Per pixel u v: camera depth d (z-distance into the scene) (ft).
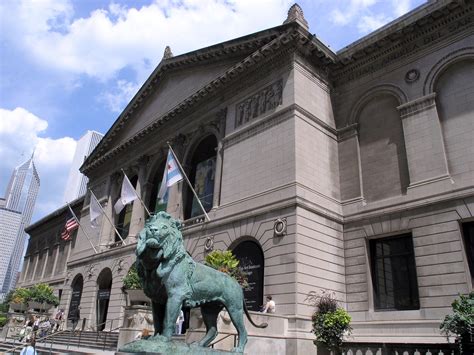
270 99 80.64
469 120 63.77
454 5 67.87
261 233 70.64
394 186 70.49
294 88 75.82
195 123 100.01
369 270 68.74
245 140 82.58
